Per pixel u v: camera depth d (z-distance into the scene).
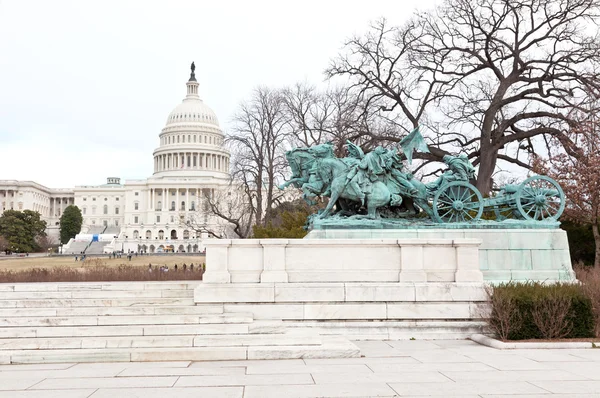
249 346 12.35
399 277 15.89
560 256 17.39
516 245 17.36
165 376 10.01
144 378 9.84
